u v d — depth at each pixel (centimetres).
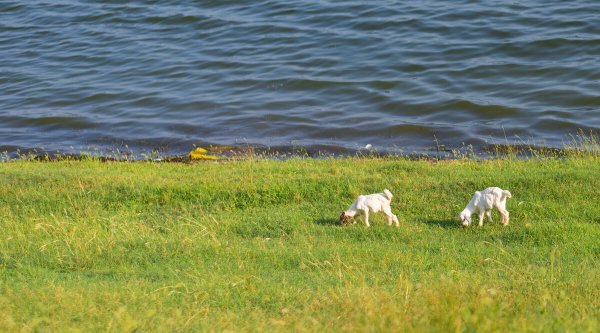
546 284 1933
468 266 2238
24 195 2961
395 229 2566
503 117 4966
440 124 4875
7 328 1623
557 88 5394
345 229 2583
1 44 7781
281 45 6938
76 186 3045
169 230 2616
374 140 4678
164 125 5131
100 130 5103
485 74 5838
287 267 2267
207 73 6325
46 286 2023
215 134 4891
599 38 6328
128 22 8138
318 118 5103
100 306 1836
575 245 2392
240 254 2352
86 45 7494
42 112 5556
